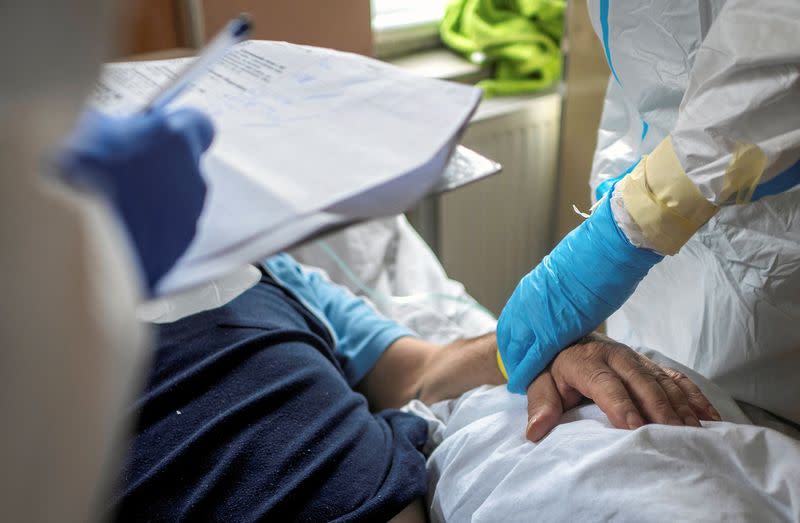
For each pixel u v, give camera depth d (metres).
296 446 0.70
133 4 0.26
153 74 0.60
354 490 0.69
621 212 0.68
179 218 0.31
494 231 1.67
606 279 0.72
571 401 0.79
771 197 0.72
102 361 0.22
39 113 0.23
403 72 0.54
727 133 0.57
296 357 0.82
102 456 0.23
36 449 0.22
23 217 0.22
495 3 1.66
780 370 0.82
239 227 0.35
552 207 1.71
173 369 0.76
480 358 0.94
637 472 0.62
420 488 0.73
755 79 0.55
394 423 0.86
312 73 0.56
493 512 0.67
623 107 0.91
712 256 0.82
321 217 0.36
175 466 0.65
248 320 0.85
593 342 0.79
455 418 0.87
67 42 0.23
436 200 1.56
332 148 0.44
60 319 0.22
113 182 0.27
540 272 0.78
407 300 1.33
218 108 0.51
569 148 1.51
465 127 0.45
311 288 1.17
